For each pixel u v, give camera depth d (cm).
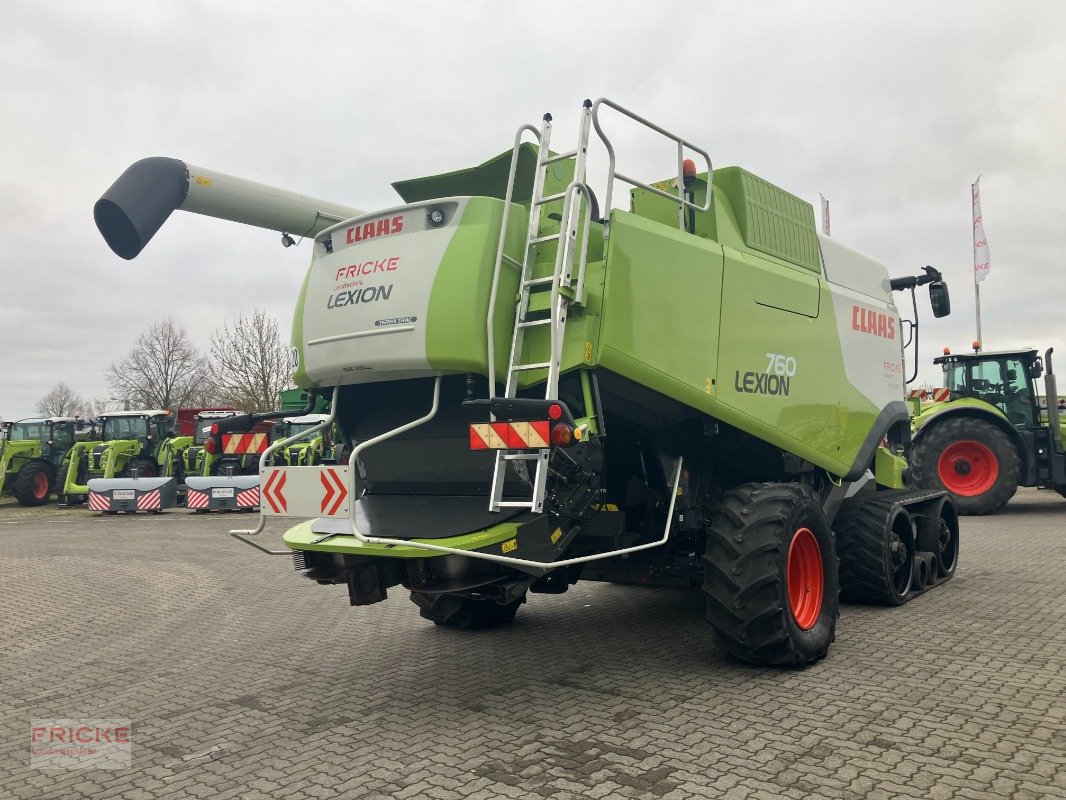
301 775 349
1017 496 1630
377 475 495
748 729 377
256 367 3428
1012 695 414
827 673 464
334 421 488
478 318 407
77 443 2181
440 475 465
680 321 466
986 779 315
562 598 739
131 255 562
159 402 4725
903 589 653
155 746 395
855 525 629
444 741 381
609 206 430
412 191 551
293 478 411
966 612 607
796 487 493
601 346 414
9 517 1877
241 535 438
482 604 605
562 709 420
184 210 580
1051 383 1243
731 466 567
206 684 502
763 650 461
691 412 490
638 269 442
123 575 970
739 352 512
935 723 377
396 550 380
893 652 504
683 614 654
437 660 532
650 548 527
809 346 588
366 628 643
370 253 446
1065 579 729
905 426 751
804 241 616
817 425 588
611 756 352
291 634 633
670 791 314
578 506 428
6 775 366
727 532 468
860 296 687
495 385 422
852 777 320
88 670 550
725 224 540
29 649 617
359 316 438
